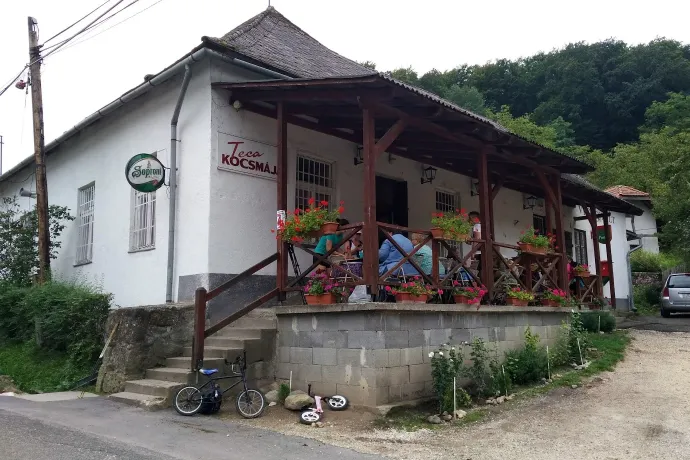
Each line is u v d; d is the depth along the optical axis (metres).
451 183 13.04
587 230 18.91
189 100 8.92
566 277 10.73
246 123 8.89
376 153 7.23
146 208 9.90
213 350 7.31
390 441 5.46
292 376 7.27
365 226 6.92
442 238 7.70
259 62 8.82
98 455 4.65
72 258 12.28
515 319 9.02
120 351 7.51
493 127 8.41
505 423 6.19
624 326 14.18
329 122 9.52
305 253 9.30
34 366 8.99
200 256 8.37
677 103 43.75
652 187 33.62
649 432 5.82
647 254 26.69
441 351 6.92
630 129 47.31
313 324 7.09
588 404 7.04
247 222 8.73
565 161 10.34
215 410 6.49
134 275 9.91
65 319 8.97
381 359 6.37
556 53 53.34
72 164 12.69
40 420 5.91
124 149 10.66
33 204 15.09
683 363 9.44
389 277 7.34
